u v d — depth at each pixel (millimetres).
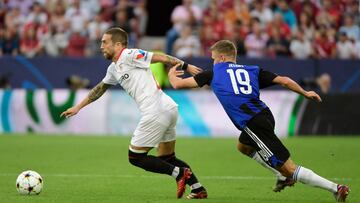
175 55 78438
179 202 30672
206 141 63438
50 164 46500
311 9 85375
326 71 75750
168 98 31188
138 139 30625
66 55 80375
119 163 47156
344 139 66250
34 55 78750
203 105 68938
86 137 66125
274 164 29531
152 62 30922
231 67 30781
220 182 38656
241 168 45188
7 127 70312
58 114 69500
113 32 30984
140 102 30797
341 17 86125
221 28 80812
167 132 31422
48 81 75188
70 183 37688
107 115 69250
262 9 84875
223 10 83688
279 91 69438
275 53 79500
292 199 32250
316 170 44375
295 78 74938
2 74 75250
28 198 31719
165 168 30781
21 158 49719
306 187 36344
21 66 75375
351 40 83500
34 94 70062
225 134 68625
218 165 46750
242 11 83250
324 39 82375
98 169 44000
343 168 45375
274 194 33969
